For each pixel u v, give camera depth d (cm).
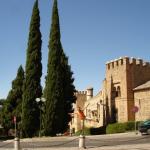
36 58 5319
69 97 5738
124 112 5434
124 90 5475
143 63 5662
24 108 5209
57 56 5169
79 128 7456
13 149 3284
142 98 5281
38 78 5303
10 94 6562
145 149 2748
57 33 5234
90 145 3234
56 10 5297
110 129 5162
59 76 5128
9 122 6400
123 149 2795
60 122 5059
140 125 4178
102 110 6025
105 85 5922
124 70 5503
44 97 5159
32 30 5378
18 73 6612
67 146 3347
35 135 5191
